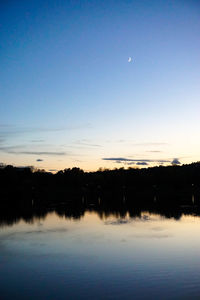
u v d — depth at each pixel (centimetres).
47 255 2367
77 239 2941
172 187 14900
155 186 15338
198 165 16838
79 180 17075
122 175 17338
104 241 2812
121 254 2341
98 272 1936
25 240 2945
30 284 1770
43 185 15588
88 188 16462
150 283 1730
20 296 1612
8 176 13625
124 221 4116
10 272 1988
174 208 5859
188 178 15412
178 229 3359
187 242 2686
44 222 4194
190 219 4178
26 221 4319
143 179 16450
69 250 2506
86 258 2256
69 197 10856
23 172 15588
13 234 3288
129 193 13262
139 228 3488
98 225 3812
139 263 2097
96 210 5800
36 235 3200
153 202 7625
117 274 1891
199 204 6731
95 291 1641
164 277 1812
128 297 1560
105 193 13575
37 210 5959
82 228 3606
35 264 2142
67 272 1956
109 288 1673
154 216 4609
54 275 1908
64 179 16800
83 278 1841
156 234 3092
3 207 6750
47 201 8719
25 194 12400
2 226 3875
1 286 1755
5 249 2591
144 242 2733
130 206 6562
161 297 1548
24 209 6206
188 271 1902
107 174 17938
